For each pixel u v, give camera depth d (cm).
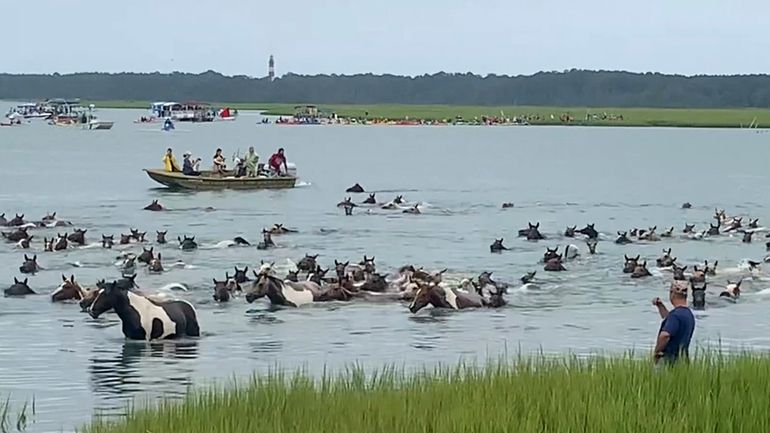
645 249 6438
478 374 2566
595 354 3108
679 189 12188
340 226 7488
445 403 2128
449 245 6525
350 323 4022
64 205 8769
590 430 1878
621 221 8400
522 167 16012
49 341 3622
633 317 4206
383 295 4572
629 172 15200
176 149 19175
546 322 4094
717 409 1991
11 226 6962
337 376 2786
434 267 5538
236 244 6253
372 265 5050
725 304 4531
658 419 1925
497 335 3816
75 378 3067
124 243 6103
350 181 12425
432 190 11356
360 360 3328
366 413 2055
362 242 6600
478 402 2083
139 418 2181
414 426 1947
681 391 2152
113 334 3747
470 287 4616
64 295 4372
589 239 6756
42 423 2544
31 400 2792
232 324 3978
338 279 4594
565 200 10394
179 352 3462
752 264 5425
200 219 7806
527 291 4825
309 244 6444
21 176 12138
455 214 8644
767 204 10269
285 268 5266
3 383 2991
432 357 3384
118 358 3359
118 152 17950
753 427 1889
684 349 2450
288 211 8488
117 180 11600
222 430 1959
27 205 8744
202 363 3291
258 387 2372
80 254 5722
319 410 2106
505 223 7975
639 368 2386
